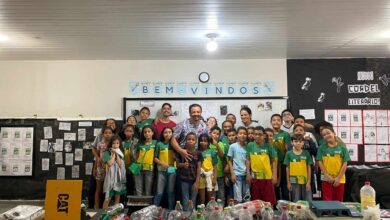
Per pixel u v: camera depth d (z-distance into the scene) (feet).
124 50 13.57
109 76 15.21
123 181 12.02
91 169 14.64
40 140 14.80
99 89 15.16
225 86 15.26
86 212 6.95
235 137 13.04
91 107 15.10
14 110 15.05
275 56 14.89
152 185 12.30
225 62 15.28
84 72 15.20
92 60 15.20
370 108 15.11
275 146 12.73
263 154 11.98
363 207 6.63
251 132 12.80
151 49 13.46
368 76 15.20
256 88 15.25
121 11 9.27
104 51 13.70
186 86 15.24
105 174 12.05
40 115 15.03
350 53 14.47
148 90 15.20
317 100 15.17
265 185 11.78
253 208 6.85
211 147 12.44
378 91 15.15
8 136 14.79
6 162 14.66
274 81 15.26
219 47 13.21
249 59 15.25
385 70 15.20
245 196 11.94
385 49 13.82
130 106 15.10
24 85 15.11
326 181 11.42
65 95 15.12
